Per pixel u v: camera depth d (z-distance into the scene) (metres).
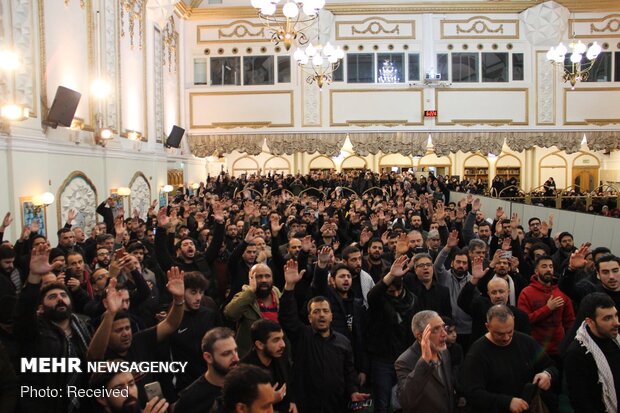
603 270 4.49
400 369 3.54
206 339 2.97
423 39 19.83
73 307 4.81
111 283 3.31
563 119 19.88
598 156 25.73
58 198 9.96
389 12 19.78
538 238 7.66
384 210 10.38
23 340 3.30
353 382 3.91
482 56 19.89
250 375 2.36
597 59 19.78
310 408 3.78
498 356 3.32
